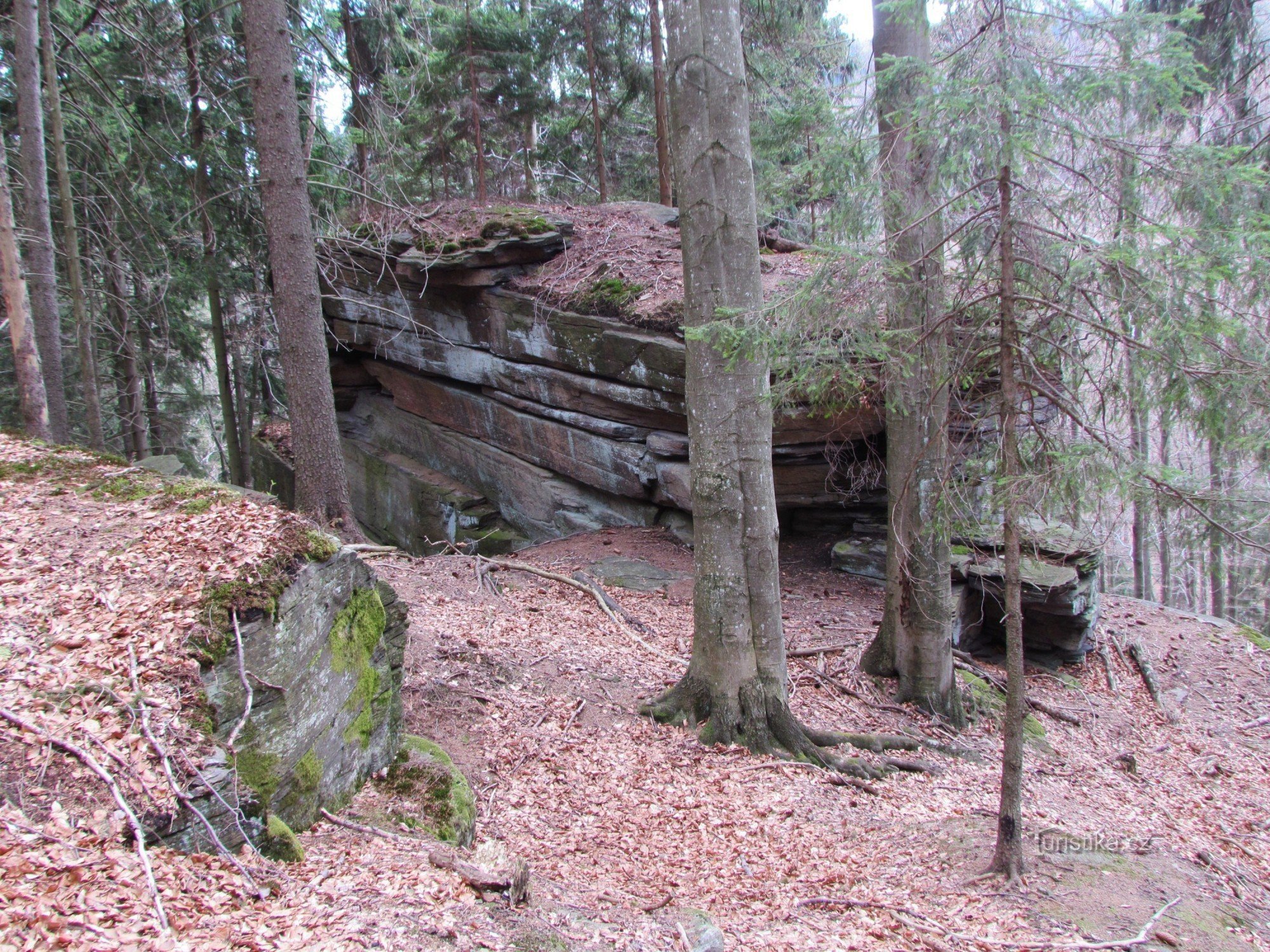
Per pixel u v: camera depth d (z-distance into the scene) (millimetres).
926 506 9828
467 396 19500
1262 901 6309
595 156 29141
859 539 14297
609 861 6223
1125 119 4996
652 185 27453
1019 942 4891
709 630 8617
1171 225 4922
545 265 17312
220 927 3184
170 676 4238
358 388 24172
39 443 7805
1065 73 4961
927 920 5203
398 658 6555
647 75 22984
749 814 7203
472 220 18312
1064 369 5629
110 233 17953
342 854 4461
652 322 14430
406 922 3662
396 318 20438
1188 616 16141
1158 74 4543
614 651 10391
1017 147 4824
